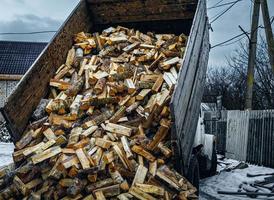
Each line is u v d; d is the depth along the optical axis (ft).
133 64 19.94
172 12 24.39
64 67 20.10
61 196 13.35
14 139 15.88
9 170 14.76
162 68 18.61
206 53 22.81
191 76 16.92
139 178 13.52
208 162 28.89
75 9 22.38
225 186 26.89
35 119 17.03
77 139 15.20
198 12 18.97
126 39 22.11
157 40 22.80
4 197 13.61
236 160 42.06
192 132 17.95
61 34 20.33
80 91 18.45
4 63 74.13
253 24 39.45
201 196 23.09
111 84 17.85
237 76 96.27
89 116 16.75
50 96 18.63
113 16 25.05
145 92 17.13
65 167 13.29
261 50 76.54
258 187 26.23
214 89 111.55
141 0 24.08
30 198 13.15
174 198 13.65
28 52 79.20
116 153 14.17
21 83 15.92
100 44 22.07
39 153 14.51
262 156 35.78
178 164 14.65
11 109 15.15
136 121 16.07
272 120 34.19
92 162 13.73
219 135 51.08
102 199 12.72
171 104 12.94
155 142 14.58
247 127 39.50
